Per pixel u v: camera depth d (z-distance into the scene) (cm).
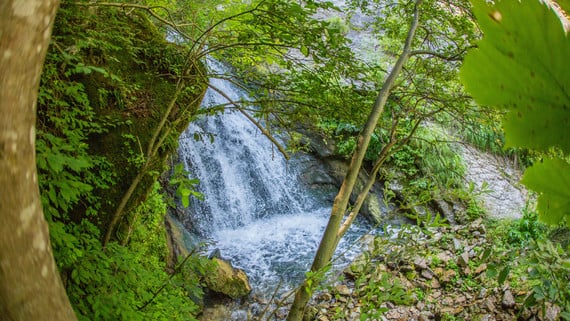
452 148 718
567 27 15
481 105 15
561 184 19
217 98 718
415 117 373
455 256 503
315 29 234
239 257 579
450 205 649
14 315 63
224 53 325
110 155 287
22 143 63
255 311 471
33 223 66
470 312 430
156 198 407
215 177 666
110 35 284
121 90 297
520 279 440
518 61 15
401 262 486
